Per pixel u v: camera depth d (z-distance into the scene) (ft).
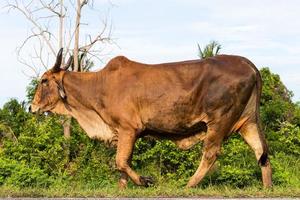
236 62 32.37
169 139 33.47
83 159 39.11
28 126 40.96
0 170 36.40
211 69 32.07
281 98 52.54
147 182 32.12
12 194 26.43
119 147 32.30
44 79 34.83
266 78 53.26
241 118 32.65
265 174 32.60
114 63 33.40
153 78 32.40
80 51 45.50
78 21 45.09
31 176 35.83
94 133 34.12
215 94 31.81
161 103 32.04
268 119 49.16
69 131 41.11
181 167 38.86
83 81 33.96
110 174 38.32
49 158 39.14
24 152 39.47
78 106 34.24
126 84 32.55
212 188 30.45
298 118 49.24
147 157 39.19
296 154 45.24
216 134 32.01
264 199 25.63
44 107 34.81
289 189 28.35
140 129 32.48
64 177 37.70
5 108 50.21
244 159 39.11
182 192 27.40
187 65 32.50
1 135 45.52
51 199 25.35
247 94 32.19
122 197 26.25
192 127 32.50
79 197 26.14
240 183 36.63
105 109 33.14
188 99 31.99
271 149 44.88
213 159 32.14
